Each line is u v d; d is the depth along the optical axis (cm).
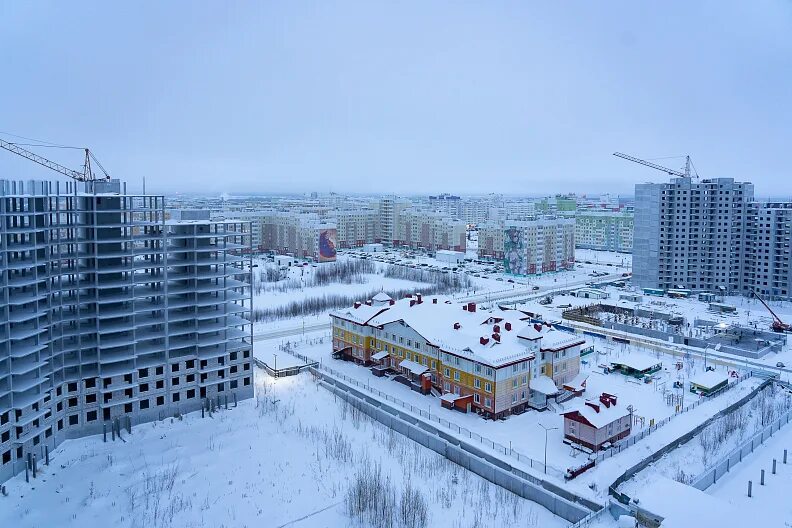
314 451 8425
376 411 9681
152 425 9206
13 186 7788
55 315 8631
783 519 6562
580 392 10406
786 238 18888
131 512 6869
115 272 8969
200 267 10081
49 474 7669
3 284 7394
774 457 8206
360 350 12119
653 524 6191
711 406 10044
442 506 7112
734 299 19538
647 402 10219
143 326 9475
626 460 8056
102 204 9150
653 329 15062
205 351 9900
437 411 9700
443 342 10294
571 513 6856
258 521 6756
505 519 6881
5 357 7362
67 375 8669
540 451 8288
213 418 9519
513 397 9588
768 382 11181
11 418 7488
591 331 14912
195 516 6825
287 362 12069
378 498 7075
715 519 6059
